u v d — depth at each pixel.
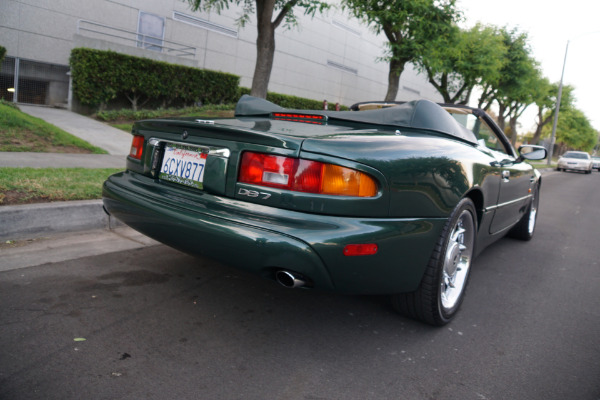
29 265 2.77
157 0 16.84
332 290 1.89
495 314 2.70
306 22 23.42
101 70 13.05
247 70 20.73
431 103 2.63
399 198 1.95
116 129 10.98
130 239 3.51
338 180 1.83
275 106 2.91
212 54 19.16
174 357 1.90
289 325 2.30
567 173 23.80
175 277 2.82
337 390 1.76
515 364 2.08
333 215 1.82
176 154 2.28
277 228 1.78
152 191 2.29
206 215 1.95
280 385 1.76
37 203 3.41
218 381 1.75
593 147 73.75
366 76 28.94
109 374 1.73
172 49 16.52
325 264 1.77
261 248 1.76
